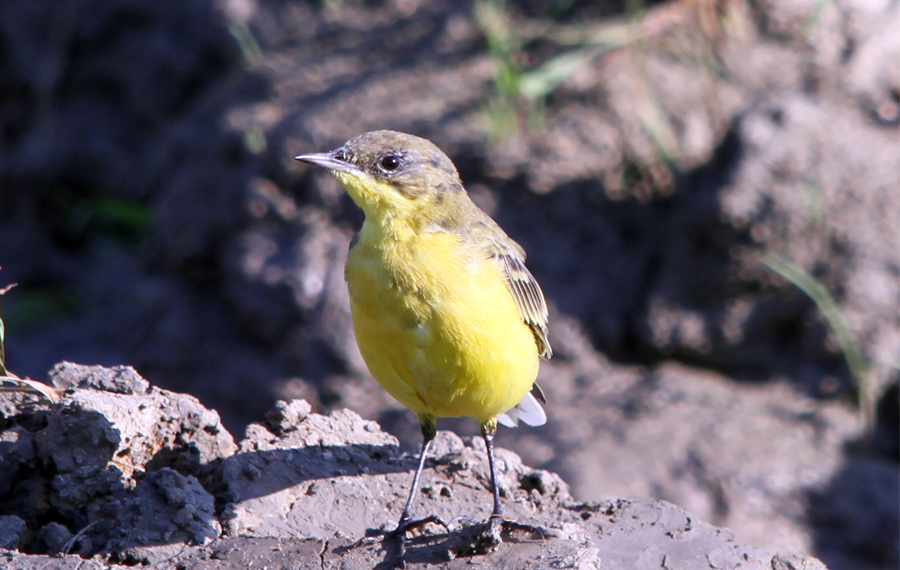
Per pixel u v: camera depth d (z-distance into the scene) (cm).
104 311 1853
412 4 1853
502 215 1545
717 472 1312
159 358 1614
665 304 1520
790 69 1677
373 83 1670
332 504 784
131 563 684
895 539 1298
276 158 1571
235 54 1938
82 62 2105
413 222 750
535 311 837
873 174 1507
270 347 1550
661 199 1587
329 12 1872
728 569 752
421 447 798
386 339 739
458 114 1589
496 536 693
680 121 1602
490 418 793
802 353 1492
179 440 798
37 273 2023
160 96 2048
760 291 1491
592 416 1417
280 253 1551
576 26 1728
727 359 1510
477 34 1748
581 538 737
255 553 697
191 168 1708
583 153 1550
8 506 729
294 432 852
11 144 2134
